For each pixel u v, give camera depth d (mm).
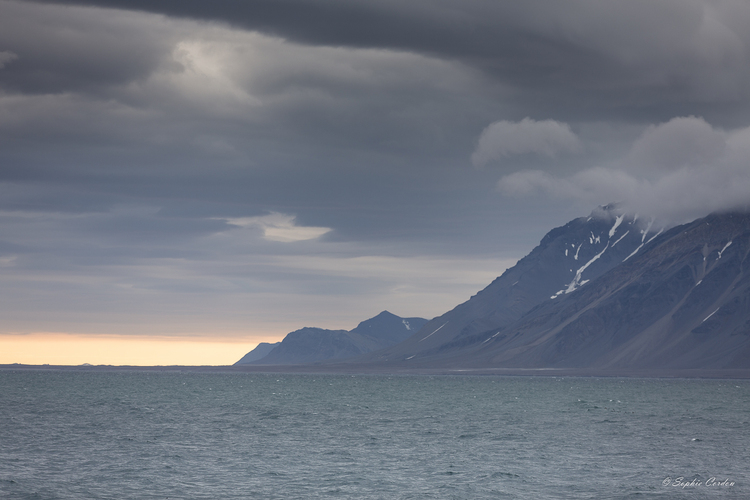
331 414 125938
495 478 66062
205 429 100312
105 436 91625
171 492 60312
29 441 86375
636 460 75438
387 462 73750
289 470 69375
